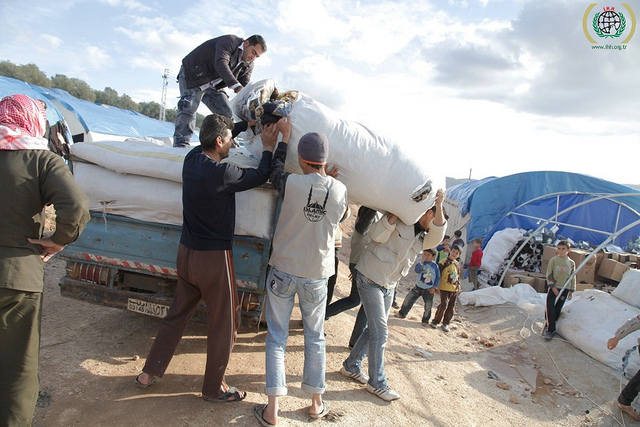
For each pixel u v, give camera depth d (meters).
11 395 2.50
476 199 12.69
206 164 3.05
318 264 3.14
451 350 6.13
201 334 4.57
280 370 3.19
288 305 3.26
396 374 4.76
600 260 10.52
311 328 3.27
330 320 5.79
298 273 3.14
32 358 2.55
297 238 3.11
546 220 11.41
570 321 7.03
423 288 7.00
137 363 3.81
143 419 3.06
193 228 3.15
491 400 4.71
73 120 16.02
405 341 6.08
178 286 3.39
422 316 7.68
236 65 4.99
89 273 3.94
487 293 9.12
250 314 3.75
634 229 11.49
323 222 3.09
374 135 3.46
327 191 3.06
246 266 3.71
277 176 3.16
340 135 3.35
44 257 2.61
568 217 12.07
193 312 3.45
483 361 5.92
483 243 12.44
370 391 3.99
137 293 3.89
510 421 4.31
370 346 3.91
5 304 2.40
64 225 2.47
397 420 3.69
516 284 9.72
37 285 2.50
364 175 3.42
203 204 3.06
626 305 6.85
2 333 2.44
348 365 4.19
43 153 2.52
